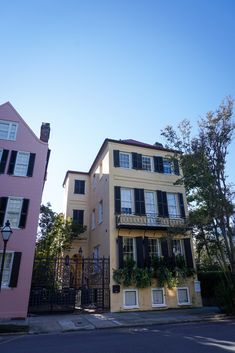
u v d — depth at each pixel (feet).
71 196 89.66
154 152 74.43
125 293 56.90
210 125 56.80
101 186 74.02
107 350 24.40
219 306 50.72
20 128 61.67
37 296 53.11
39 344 27.99
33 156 60.03
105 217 66.39
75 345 26.99
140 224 62.85
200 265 73.51
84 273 68.69
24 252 52.03
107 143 71.36
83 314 51.01
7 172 56.95
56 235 76.54
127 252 61.31
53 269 57.21
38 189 57.52
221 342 26.71
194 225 54.44
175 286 60.75
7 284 49.55
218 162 55.31
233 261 51.11
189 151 57.26
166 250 63.41
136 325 39.91
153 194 69.46
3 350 25.43
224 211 52.42
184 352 22.94
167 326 39.04
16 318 46.32
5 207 54.29
